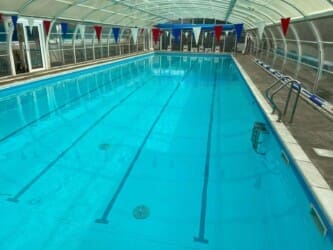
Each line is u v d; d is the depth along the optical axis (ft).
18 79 28.66
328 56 23.54
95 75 40.14
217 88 33.37
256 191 11.93
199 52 76.18
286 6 24.66
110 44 55.62
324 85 24.39
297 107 19.58
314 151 12.40
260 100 21.77
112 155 15.31
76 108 24.43
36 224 9.50
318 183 9.89
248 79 32.32
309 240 9.14
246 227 9.66
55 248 8.46
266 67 40.14
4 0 23.70
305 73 29.78
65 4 30.81
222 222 9.82
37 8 28.76
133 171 13.46
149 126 20.16
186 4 44.24
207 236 9.12
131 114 22.95
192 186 12.21
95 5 34.53
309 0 18.95
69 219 9.78
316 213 9.11
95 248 8.50
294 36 31.58
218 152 15.81
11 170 13.38
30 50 32.81
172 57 68.64
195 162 14.56
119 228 9.39
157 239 8.93
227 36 74.08
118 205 10.68
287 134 14.35
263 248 8.70
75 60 43.06
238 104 26.32
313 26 21.31
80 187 11.91
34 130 19.01
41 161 14.42
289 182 12.13
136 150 15.99
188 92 31.09
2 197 11.03
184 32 76.28
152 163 14.37
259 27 38.04
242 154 15.62
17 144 16.60
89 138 17.72
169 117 22.30
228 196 11.50
